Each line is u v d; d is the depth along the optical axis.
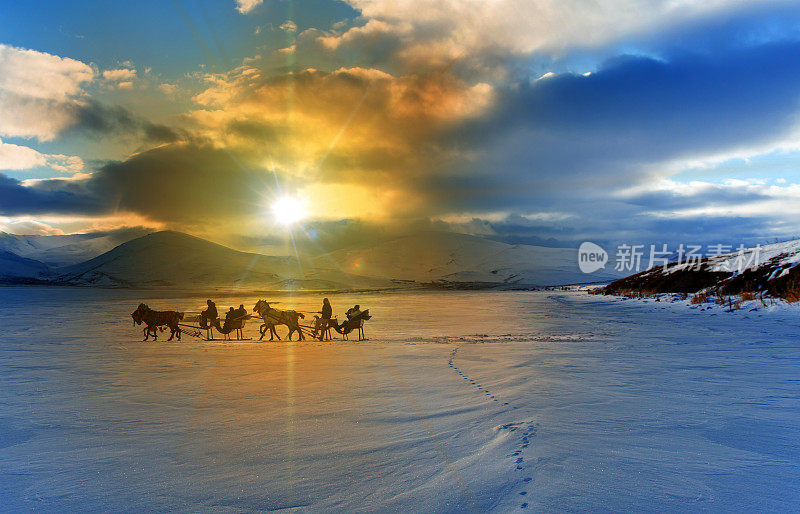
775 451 4.74
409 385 8.45
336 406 6.96
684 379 8.63
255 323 26.88
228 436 5.59
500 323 23.70
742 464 4.39
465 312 33.28
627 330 19.34
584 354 12.22
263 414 6.55
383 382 8.76
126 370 10.41
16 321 28.53
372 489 4.03
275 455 4.93
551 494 3.74
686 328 19.59
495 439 5.21
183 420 6.30
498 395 7.45
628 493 3.76
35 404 7.25
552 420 5.88
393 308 39.88
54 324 26.20
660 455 4.62
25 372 10.20
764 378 8.73
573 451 4.73
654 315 26.86
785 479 4.04
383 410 6.70
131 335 20.20
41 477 4.45
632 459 4.52
